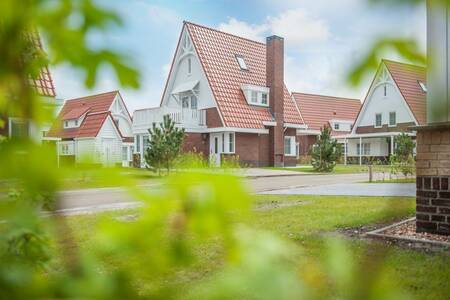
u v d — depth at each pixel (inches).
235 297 22.9
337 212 304.8
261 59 1197.7
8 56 22.9
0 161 21.5
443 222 205.6
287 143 1167.6
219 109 1003.9
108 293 22.6
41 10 22.9
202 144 1042.1
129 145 1099.3
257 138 1072.2
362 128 1359.5
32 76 23.9
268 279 22.5
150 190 22.7
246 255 23.0
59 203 25.5
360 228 237.0
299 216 285.6
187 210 22.6
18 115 23.8
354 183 632.4
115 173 22.6
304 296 22.4
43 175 22.0
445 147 204.5
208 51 1084.5
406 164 646.5
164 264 23.7
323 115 1633.9
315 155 947.3
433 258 164.9
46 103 24.5
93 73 24.4
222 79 1061.1
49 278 23.5
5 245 28.7
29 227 27.4
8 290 22.9
